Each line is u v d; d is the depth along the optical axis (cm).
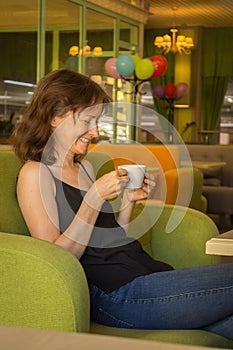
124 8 925
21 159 200
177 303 179
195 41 1296
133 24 969
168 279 182
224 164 759
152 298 180
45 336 70
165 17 1223
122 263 191
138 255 200
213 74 1310
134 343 69
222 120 1331
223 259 431
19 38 729
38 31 749
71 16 801
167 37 1155
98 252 192
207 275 182
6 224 197
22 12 734
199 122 1321
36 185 189
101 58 879
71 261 164
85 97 196
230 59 1295
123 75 778
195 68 1304
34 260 160
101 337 71
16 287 162
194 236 241
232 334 183
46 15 758
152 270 197
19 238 168
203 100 1327
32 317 162
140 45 995
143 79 784
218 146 827
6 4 727
